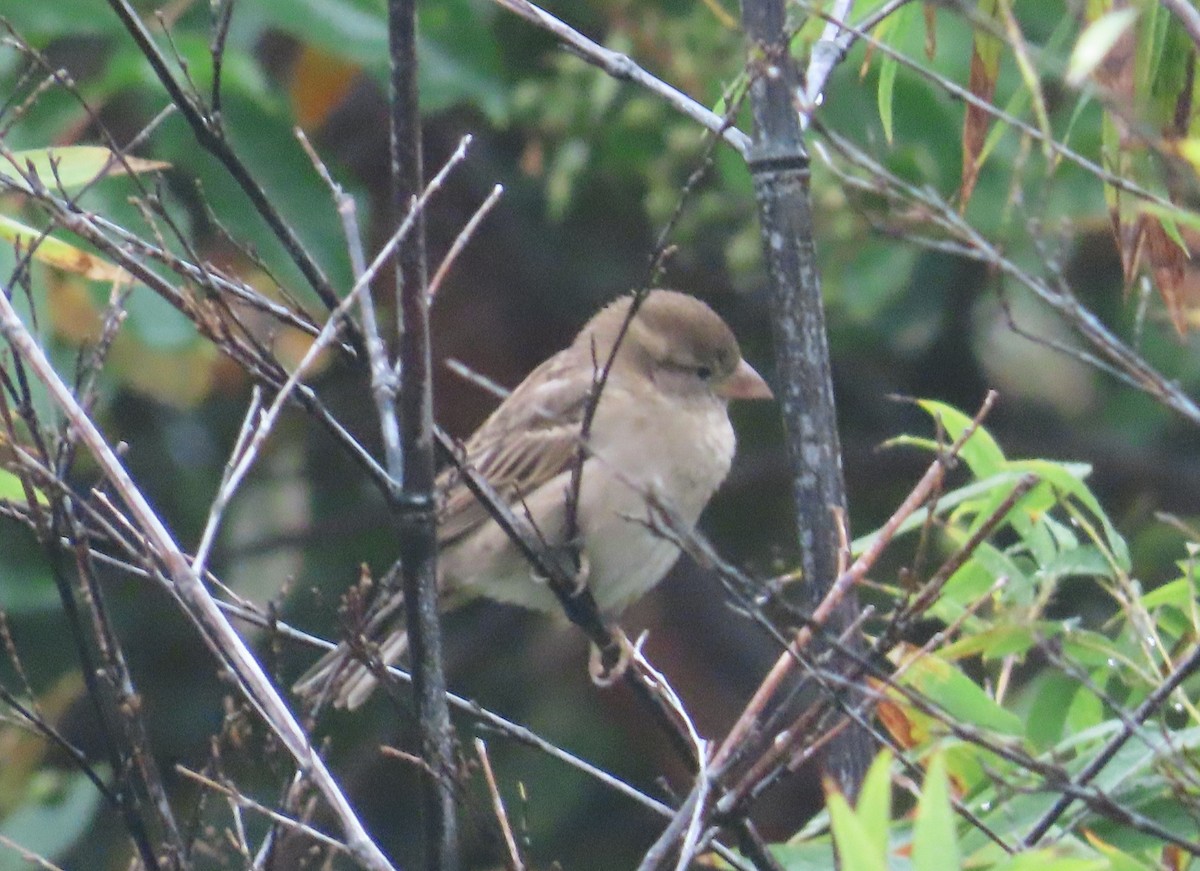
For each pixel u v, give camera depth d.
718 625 15.35
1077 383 15.33
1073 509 7.64
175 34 10.75
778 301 7.48
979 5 7.74
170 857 6.81
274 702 5.94
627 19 13.09
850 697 7.16
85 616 11.97
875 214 8.50
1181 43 7.47
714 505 15.31
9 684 12.55
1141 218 7.60
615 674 7.34
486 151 15.39
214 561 14.20
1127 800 6.91
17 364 6.70
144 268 6.68
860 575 6.42
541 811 14.65
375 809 14.77
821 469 7.43
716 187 13.63
